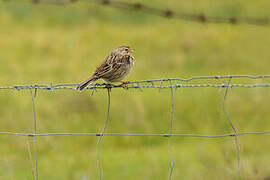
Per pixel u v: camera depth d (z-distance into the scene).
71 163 11.86
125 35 25.08
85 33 25.34
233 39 23.69
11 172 10.93
